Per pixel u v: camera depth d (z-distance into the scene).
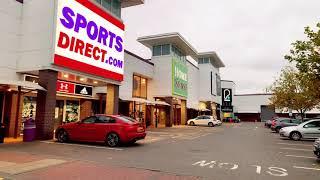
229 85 73.38
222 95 72.75
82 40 17.00
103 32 19.31
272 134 24.11
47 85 14.65
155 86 34.38
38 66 14.96
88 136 13.41
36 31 15.34
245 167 8.50
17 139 14.28
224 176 7.23
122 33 21.94
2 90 14.50
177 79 35.50
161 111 34.88
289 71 34.47
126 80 26.89
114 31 20.75
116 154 10.63
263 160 9.87
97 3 18.78
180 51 38.62
